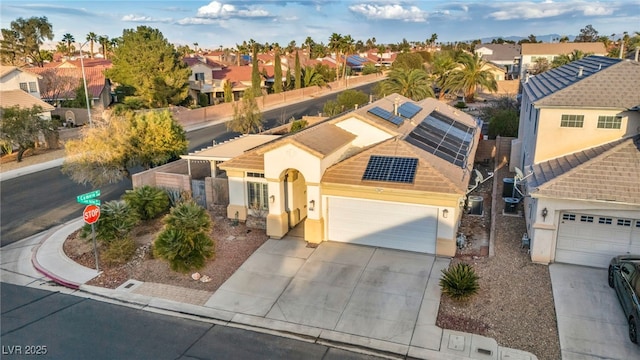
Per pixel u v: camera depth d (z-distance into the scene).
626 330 13.06
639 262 14.35
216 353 12.48
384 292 15.41
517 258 17.34
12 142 33.66
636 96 18.17
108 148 24.48
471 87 60.62
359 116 21.38
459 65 64.38
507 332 13.16
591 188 15.95
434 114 27.80
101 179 24.62
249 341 13.05
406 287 15.68
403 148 19.23
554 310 14.05
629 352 12.20
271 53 129.50
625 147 17.20
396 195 17.88
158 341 13.02
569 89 19.25
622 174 16.19
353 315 14.20
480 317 13.90
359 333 13.34
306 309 14.59
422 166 18.19
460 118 29.75
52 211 24.20
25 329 13.64
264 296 15.38
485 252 18.09
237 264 17.59
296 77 77.19
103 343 12.91
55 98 54.53
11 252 19.20
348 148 21.16
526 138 24.48
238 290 15.77
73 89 55.25
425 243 18.11
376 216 18.58
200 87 67.81
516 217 21.23
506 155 30.00
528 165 21.16
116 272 17.22
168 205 23.12
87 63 72.88
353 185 18.22
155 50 54.22
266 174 19.30
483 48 97.75
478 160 30.67
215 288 15.95
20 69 48.25
